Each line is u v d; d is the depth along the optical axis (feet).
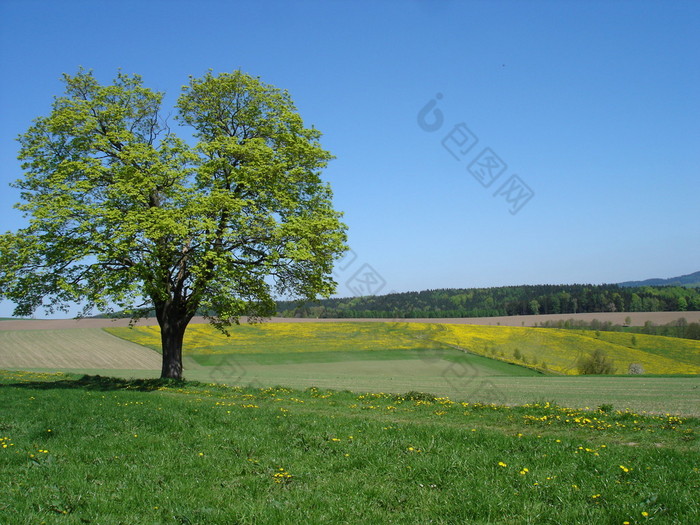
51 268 84.53
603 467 29.78
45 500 25.71
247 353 184.85
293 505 25.12
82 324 261.85
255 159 88.22
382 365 165.58
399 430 40.81
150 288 79.92
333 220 90.58
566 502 24.70
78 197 84.28
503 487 26.91
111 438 39.42
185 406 54.85
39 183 87.51
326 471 30.94
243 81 94.48
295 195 94.27
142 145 86.99
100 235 79.51
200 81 94.68
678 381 111.34
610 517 22.70
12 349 197.16
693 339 247.50
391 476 29.45
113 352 192.95
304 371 152.05
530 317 291.58
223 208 85.46
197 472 31.01
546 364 175.42
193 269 80.53
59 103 90.38
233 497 26.50
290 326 231.30
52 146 89.71
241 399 70.44
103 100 92.12
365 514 24.18
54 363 175.11
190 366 162.71
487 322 275.39
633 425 46.47
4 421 46.88
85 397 64.59
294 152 92.89
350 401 68.18
